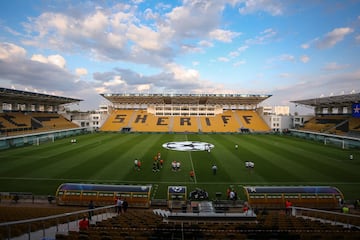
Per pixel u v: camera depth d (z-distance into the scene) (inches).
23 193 1010.1
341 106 3299.7
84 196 931.3
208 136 3080.7
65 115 3759.8
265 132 3533.5
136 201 928.3
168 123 3816.4
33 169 1373.0
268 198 920.3
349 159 1707.7
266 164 1539.1
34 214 616.1
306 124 3435.0
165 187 1128.8
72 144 2297.0
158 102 4404.5
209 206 895.7
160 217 699.4
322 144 2449.6
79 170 1363.2
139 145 2262.6
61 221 634.8
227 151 1988.2
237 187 1134.4
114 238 390.3
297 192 936.9
